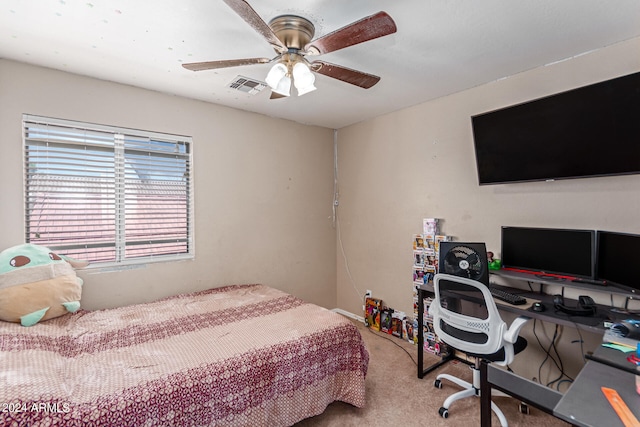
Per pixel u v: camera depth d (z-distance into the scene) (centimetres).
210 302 249
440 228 282
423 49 195
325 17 160
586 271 191
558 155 200
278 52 161
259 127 326
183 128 278
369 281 351
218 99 284
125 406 123
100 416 117
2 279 177
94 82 236
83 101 232
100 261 242
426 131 292
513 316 236
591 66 197
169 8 153
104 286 242
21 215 212
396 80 243
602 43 189
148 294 261
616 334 142
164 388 135
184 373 145
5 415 104
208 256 294
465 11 157
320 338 190
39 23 165
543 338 221
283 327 200
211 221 295
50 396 117
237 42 185
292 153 352
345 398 197
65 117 225
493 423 191
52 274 194
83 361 153
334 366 194
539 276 208
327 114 330
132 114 252
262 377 162
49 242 224
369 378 241
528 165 215
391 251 326
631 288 165
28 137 214
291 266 353
